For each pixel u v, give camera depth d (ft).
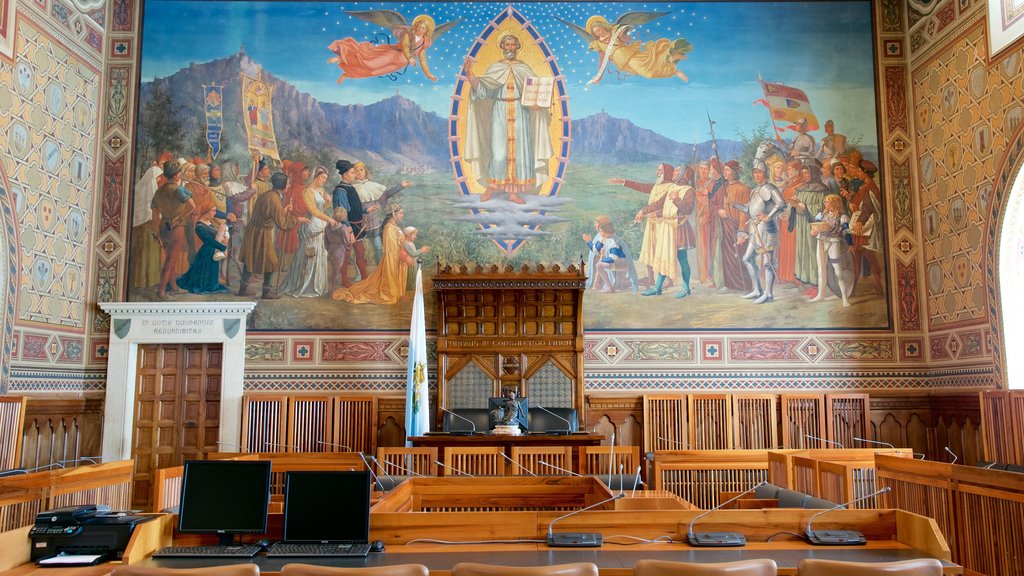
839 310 44.70
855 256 45.03
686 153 46.14
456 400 43.47
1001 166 37.47
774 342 44.50
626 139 46.34
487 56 47.01
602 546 17.89
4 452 32.94
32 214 38.96
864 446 42.88
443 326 43.83
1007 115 37.14
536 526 18.65
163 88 46.16
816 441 42.96
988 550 23.62
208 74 46.34
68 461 41.47
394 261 45.16
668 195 45.75
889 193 45.44
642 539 18.44
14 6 37.52
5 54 36.83
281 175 45.65
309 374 44.04
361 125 46.32
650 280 45.11
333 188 45.65
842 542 17.90
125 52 46.34
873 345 44.37
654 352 44.47
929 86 43.96
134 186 45.37
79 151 43.37
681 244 45.34
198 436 44.01
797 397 43.32
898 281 44.78
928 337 44.01
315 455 32.73
